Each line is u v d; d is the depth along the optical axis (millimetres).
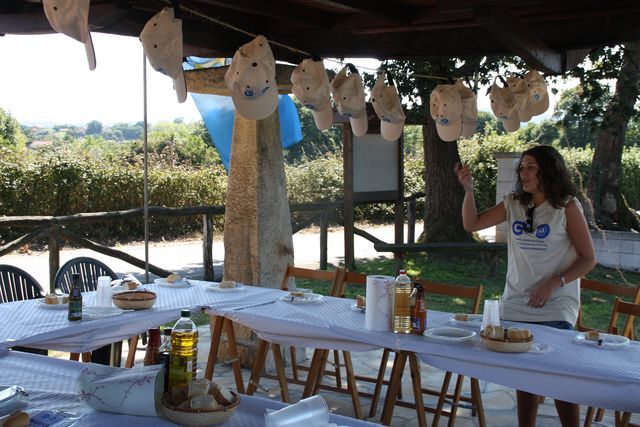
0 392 2316
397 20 4324
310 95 4730
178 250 13312
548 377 2924
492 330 3170
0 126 19047
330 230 15820
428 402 4871
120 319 3740
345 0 3879
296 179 16094
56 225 7066
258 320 3875
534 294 3547
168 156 17094
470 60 10078
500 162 10555
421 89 10086
